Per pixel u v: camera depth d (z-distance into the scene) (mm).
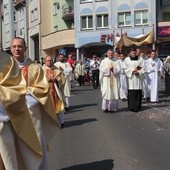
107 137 9484
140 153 7863
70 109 15328
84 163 7254
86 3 46969
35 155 4816
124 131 10211
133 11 45062
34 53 62125
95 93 22984
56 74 10977
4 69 4594
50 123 5969
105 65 14086
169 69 20219
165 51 44188
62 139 9398
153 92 17250
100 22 46594
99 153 7945
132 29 45094
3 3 75938
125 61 14234
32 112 5602
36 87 5730
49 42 52969
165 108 14805
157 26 44375
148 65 17516
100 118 12609
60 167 7039
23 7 65000
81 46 47281
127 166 6973
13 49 5770
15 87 4555
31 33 61125
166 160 7320
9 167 4500
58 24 53094
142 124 11242
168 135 9609
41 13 56250
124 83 17875
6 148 4500
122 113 13617
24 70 5746
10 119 4508
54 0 53469
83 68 30922
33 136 4770
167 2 45500
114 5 45688
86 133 10062
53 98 10805
